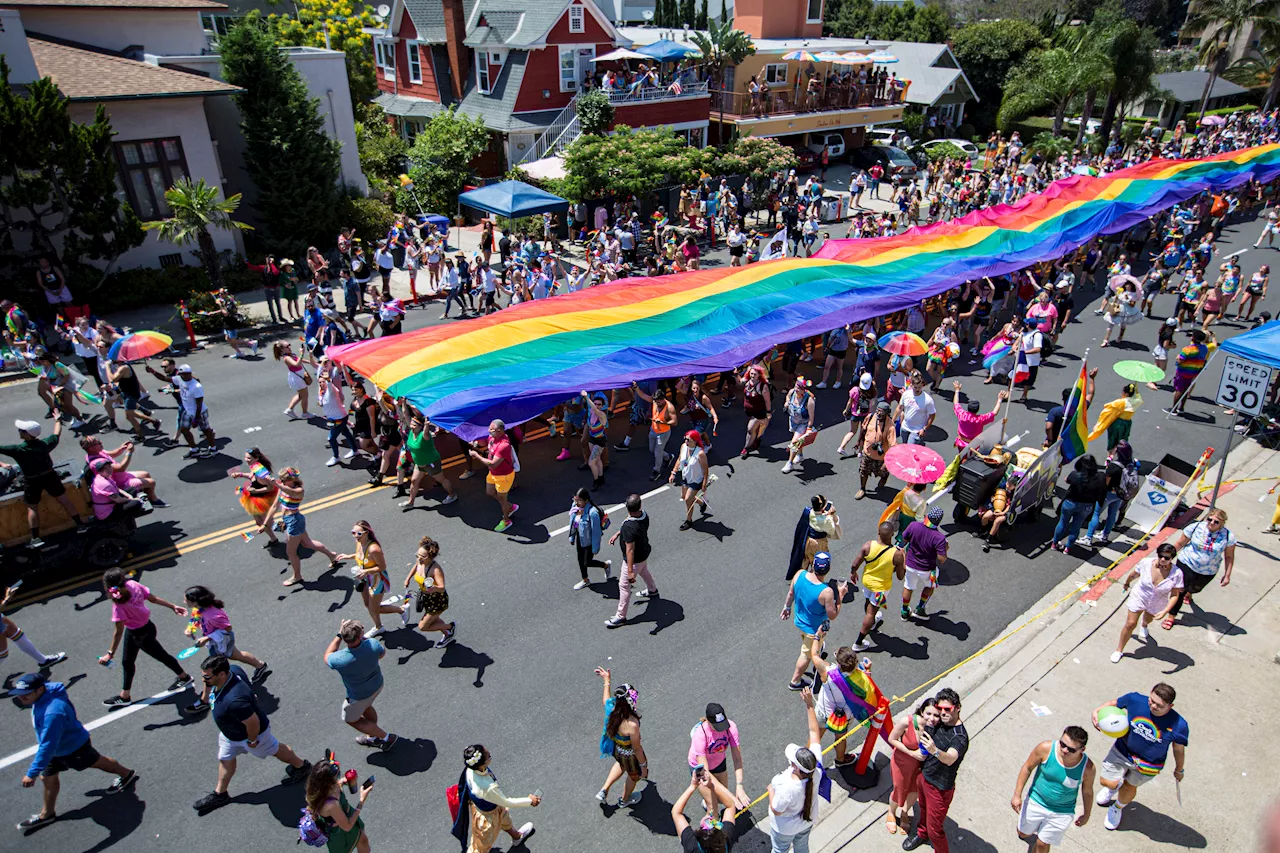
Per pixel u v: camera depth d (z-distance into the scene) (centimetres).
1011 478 1258
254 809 802
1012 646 1041
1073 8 7488
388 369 1452
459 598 1116
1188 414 1750
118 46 2581
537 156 3500
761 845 758
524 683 964
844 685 784
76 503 1166
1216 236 3122
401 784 827
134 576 1152
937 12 6034
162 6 2609
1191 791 829
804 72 4384
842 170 4319
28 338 1803
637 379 1482
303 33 4162
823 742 888
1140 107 5953
